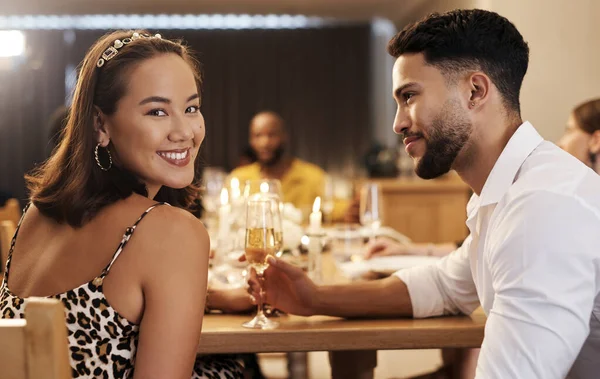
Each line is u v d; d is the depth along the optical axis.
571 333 1.10
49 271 1.23
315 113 7.20
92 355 1.16
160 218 1.19
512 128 1.31
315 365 3.53
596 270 1.13
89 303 1.16
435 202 5.10
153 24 7.11
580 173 1.20
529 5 4.48
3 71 6.88
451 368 1.93
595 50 4.47
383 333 1.46
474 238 1.42
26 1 6.29
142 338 1.14
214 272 2.15
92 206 1.22
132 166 1.30
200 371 1.39
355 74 7.21
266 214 1.51
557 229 1.11
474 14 1.30
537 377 1.09
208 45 7.14
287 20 7.17
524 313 1.10
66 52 7.01
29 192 1.36
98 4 6.41
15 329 0.84
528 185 1.20
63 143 1.33
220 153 7.15
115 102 1.27
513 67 1.30
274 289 1.57
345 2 6.34
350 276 2.06
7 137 6.94
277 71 7.18
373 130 7.27
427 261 2.18
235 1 6.31
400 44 1.32
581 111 2.49
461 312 1.61
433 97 1.29
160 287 1.15
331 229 3.40
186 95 1.30
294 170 4.79
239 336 1.43
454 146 1.31
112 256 1.17
